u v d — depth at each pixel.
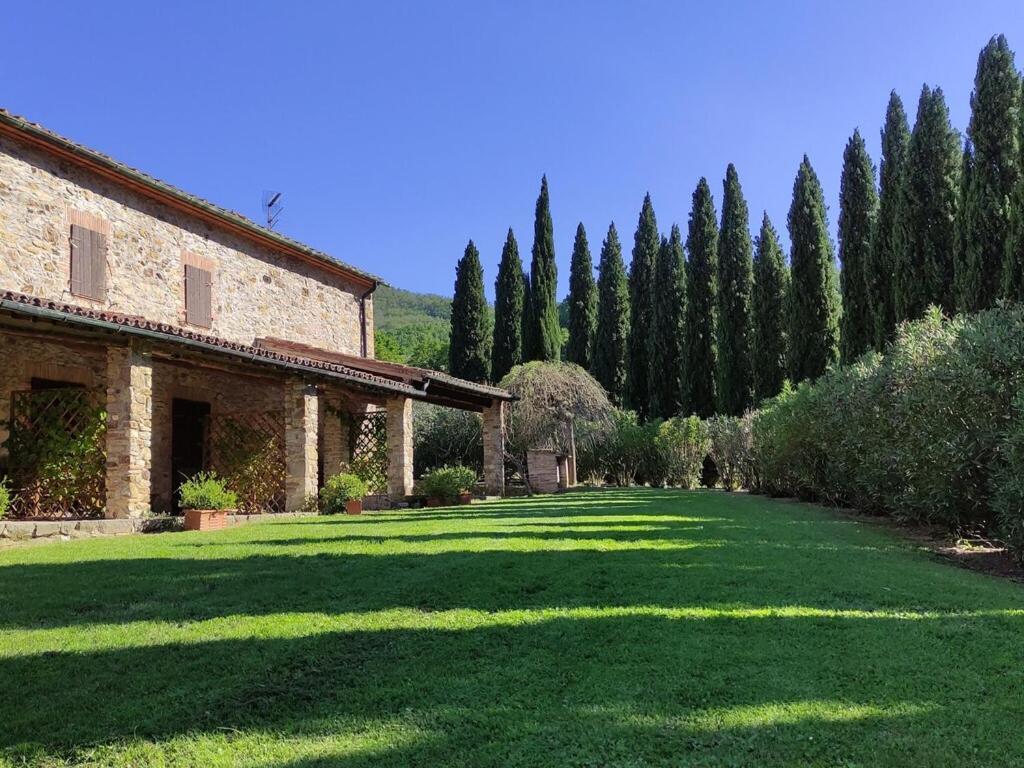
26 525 7.10
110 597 4.29
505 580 4.67
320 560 5.54
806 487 13.80
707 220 26.80
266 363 10.41
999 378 6.90
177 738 2.33
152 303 12.20
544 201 32.25
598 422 22.33
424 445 21.95
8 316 7.34
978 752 2.16
